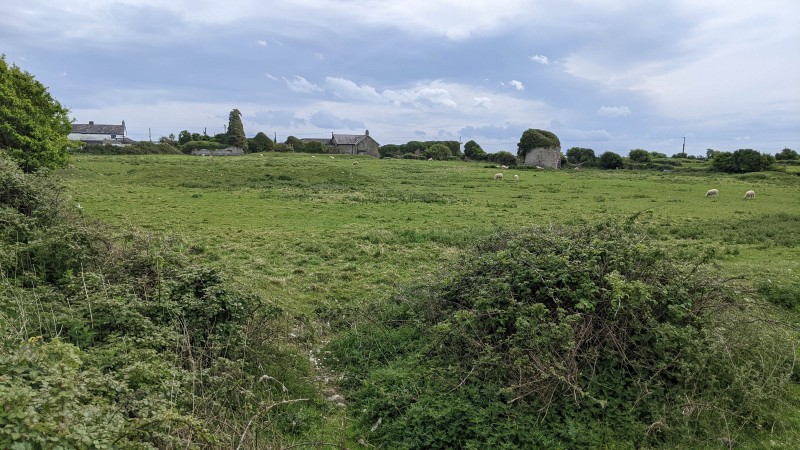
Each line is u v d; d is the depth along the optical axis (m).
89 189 26.53
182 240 13.25
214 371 5.70
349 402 6.01
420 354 6.52
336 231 16.84
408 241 15.45
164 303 6.43
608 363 5.78
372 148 89.69
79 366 4.55
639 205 27.39
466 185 37.53
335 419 5.65
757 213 24.70
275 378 6.13
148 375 4.91
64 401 3.72
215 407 5.08
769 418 5.55
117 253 8.07
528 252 6.82
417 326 7.26
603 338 5.91
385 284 10.68
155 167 42.00
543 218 21.47
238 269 10.76
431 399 5.52
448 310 7.20
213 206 22.34
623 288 5.84
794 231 18.12
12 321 5.52
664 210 25.53
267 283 10.26
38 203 9.84
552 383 5.50
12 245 7.88
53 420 3.37
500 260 6.88
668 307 6.02
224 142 79.75
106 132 105.88
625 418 5.29
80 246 7.92
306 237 15.54
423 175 45.41
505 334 6.17
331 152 85.19
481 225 18.95
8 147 22.44
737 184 43.62
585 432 5.09
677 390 5.66
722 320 6.54
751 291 7.13
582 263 6.35
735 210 25.86
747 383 5.81
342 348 7.20
